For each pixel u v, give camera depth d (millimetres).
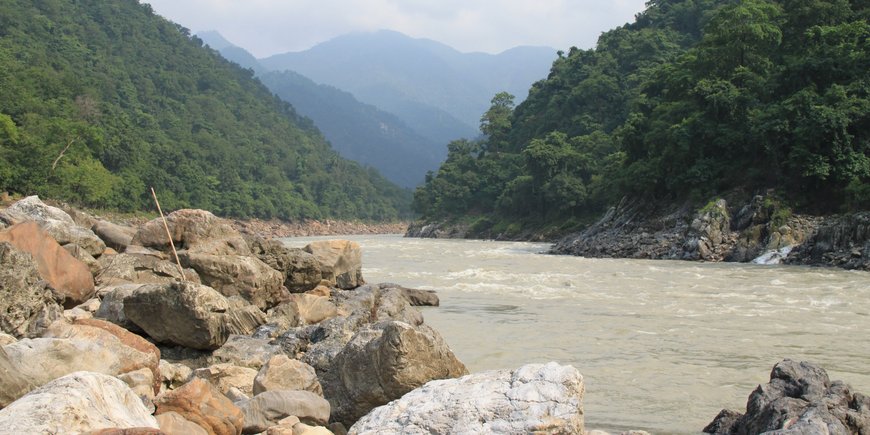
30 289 11938
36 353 8477
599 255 58344
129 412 6805
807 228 50906
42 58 135625
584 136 103562
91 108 119125
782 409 9570
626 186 66000
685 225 57062
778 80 59094
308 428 8430
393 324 10328
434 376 10312
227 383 11055
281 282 19141
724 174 58844
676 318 22250
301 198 190750
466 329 20250
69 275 14500
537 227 99875
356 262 26188
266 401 9250
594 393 13305
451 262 48656
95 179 91250
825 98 54125
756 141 56469
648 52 120750
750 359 16172
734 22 64000
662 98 76562
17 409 5973
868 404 9953
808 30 59562
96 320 10820
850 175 50781
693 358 16297
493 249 69688
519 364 15609
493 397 7660
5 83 95500
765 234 51781
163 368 11008
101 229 23141
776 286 31875
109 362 9258
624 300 26781
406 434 7387
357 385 10375
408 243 86625
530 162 100812
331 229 184750
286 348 14312
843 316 22641
